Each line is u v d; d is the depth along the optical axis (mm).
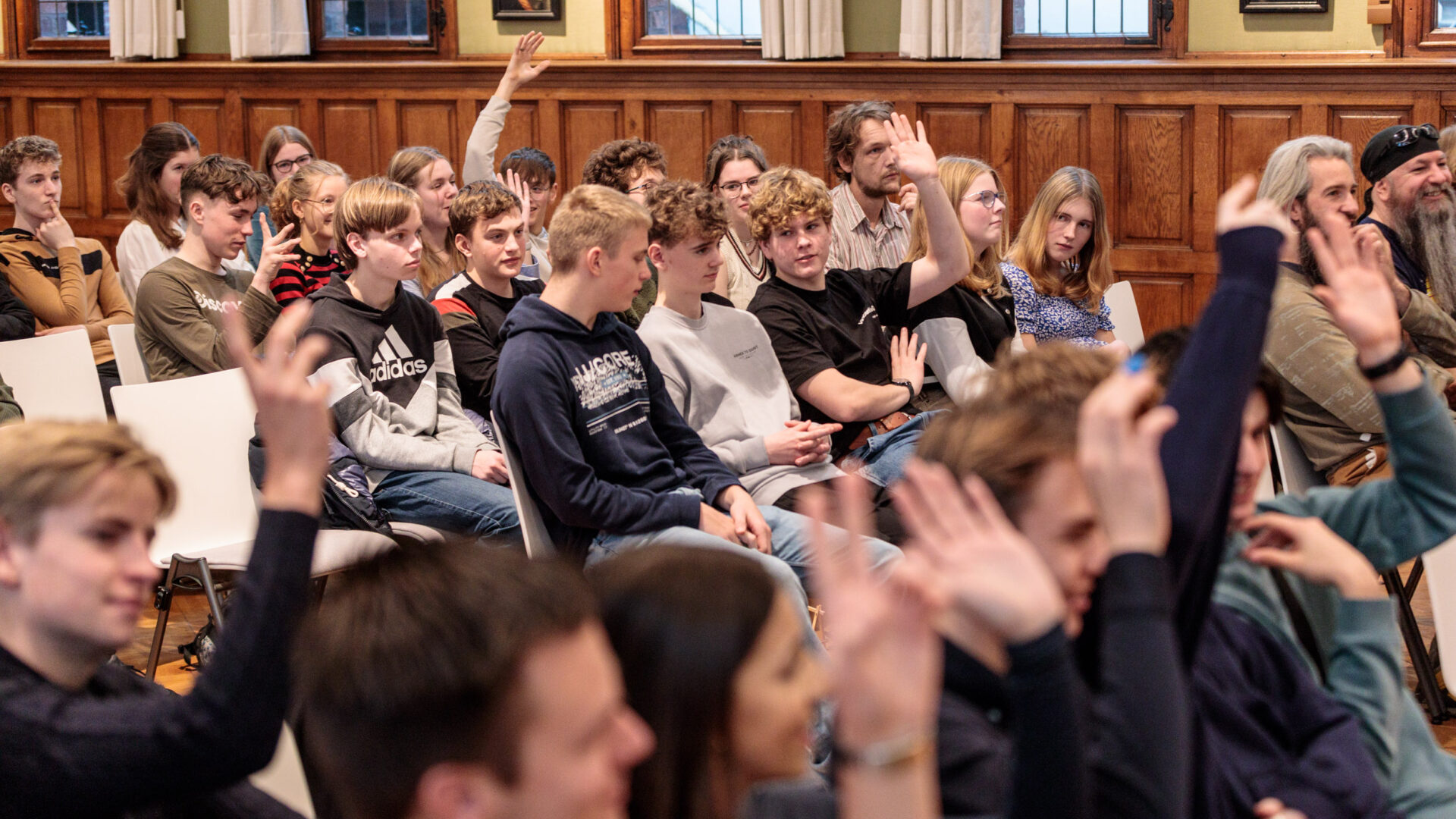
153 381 4297
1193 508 1149
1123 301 4750
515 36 7188
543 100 7090
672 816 1019
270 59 7414
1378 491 1625
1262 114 6309
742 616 1031
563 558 960
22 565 1276
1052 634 931
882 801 803
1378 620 1479
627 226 2912
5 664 1271
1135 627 1030
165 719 1194
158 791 1211
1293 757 1405
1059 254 4340
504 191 3980
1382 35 6234
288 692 1208
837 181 6754
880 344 3666
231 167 4352
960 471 1190
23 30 7902
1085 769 938
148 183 5273
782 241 3525
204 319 4285
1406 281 4055
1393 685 1475
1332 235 1539
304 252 4430
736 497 3029
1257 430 1468
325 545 3252
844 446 3531
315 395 1200
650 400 3145
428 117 7230
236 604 1199
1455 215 4016
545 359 2877
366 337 3559
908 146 3783
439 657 848
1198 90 6359
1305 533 1492
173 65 7461
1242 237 1232
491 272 3941
